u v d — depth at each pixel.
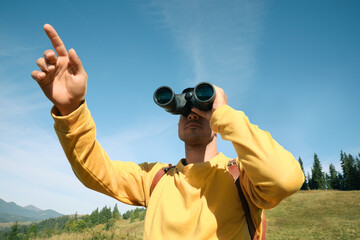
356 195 38.66
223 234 1.10
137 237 24.44
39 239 27.14
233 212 1.16
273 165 0.94
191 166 1.28
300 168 1.01
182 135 1.47
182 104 1.41
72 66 1.10
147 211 1.35
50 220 177.88
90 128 1.29
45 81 1.12
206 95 1.26
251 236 1.18
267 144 0.99
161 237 1.15
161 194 1.31
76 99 1.14
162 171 1.51
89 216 104.38
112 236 23.58
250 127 1.02
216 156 1.39
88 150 1.32
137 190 1.57
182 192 1.23
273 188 0.94
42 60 1.07
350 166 72.38
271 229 26.41
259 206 1.10
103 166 1.43
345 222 25.11
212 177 1.25
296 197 43.09
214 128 1.13
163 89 1.47
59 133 1.22
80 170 1.36
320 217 28.88
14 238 41.59
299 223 27.45
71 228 85.19
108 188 1.47
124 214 116.06
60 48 1.10
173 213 1.17
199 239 1.06
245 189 1.18
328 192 45.00
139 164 1.77
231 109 1.10
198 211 1.14
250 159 0.97
